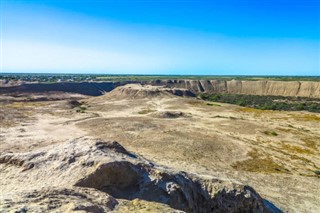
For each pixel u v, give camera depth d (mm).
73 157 19562
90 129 49000
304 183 30812
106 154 19656
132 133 46688
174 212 14477
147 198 17609
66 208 11703
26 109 67188
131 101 91812
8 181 18297
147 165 19672
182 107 81750
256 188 27578
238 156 38750
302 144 47406
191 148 39625
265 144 46125
